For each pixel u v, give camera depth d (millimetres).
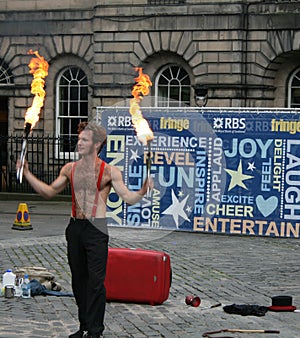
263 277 12523
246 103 27484
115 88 28688
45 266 13016
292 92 27547
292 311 9922
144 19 28266
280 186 17516
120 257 10148
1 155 28672
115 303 10188
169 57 28422
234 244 16562
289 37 26859
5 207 24797
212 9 27469
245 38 27344
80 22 29531
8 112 30531
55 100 30234
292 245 16672
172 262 13836
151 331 8758
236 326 9078
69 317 9266
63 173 7984
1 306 9703
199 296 10805
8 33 30297
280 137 17438
